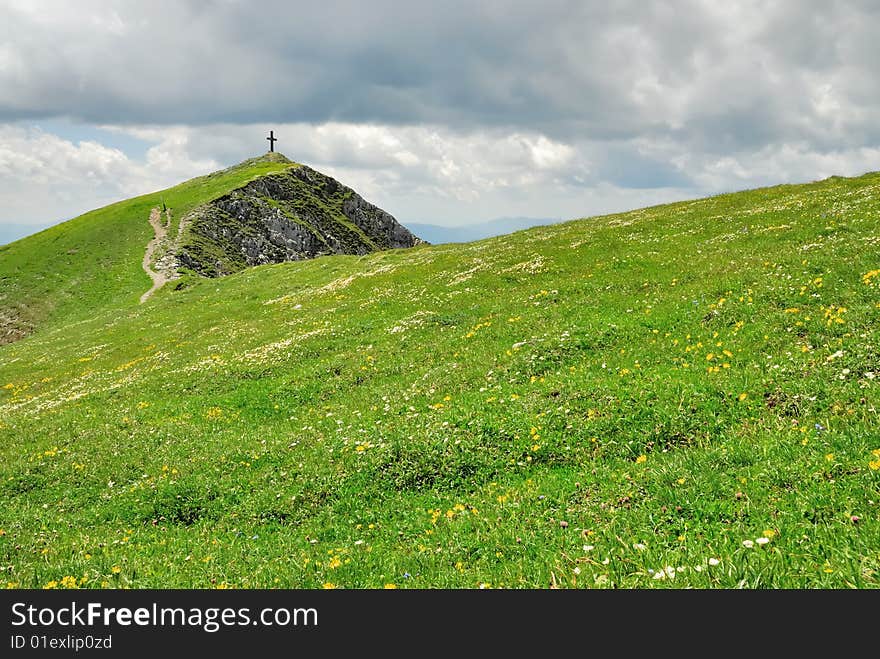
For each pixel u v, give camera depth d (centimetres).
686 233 3450
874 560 604
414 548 973
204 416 2123
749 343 1555
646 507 916
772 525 753
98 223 14788
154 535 1273
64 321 9675
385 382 2111
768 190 4731
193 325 4666
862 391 1106
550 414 1395
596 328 2020
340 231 19562
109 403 2581
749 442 1045
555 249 3762
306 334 3045
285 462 1511
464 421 1472
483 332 2381
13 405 3281
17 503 1627
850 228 2581
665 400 1309
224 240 15062
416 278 4109
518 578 759
